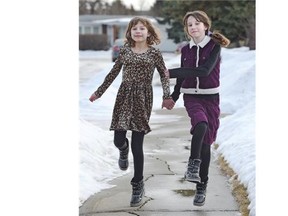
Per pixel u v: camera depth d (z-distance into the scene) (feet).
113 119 15.75
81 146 22.04
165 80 15.25
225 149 22.97
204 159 15.71
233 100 38.73
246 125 25.72
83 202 16.72
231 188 18.01
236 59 55.36
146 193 17.67
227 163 21.15
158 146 25.77
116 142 15.93
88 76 71.10
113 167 21.43
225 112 37.45
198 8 73.15
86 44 173.88
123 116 15.53
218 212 15.75
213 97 15.69
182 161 22.48
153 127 31.42
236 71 47.29
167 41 144.46
